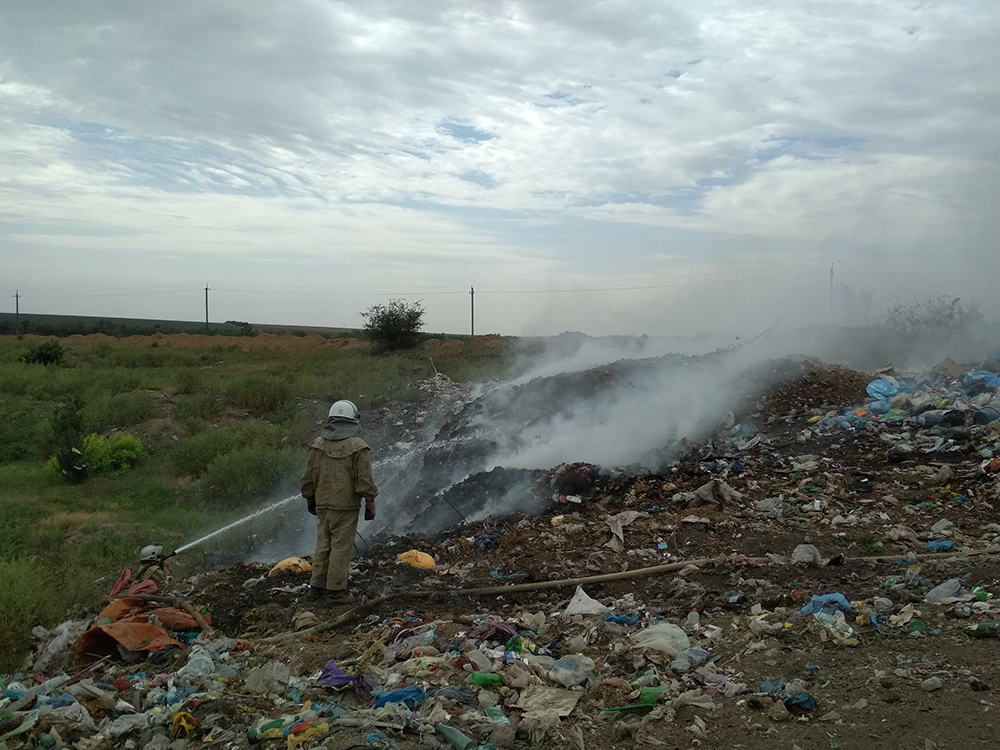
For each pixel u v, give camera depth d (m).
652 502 8.63
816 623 4.95
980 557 6.18
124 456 14.43
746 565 6.54
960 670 4.21
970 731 3.61
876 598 5.35
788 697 4.06
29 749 4.14
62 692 4.91
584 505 8.71
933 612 5.11
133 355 31.70
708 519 7.79
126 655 5.61
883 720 3.80
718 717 4.03
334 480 6.44
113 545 9.62
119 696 4.89
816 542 7.02
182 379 20.98
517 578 6.81
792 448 10.12
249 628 6.20
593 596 6.31
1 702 4.83
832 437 10.30
